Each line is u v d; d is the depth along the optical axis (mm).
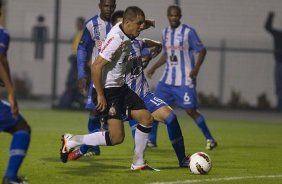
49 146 35688
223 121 58812
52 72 70188
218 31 72688
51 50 75062
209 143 36938
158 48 30891
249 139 43312
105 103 25688
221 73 72250
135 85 28875
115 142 26516
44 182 24531
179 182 24750
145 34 71312
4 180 22125
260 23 72062
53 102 67125
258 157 33562
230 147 38219
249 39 72250
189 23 73188
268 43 71812
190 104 37812
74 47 62469
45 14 75562
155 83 69875
